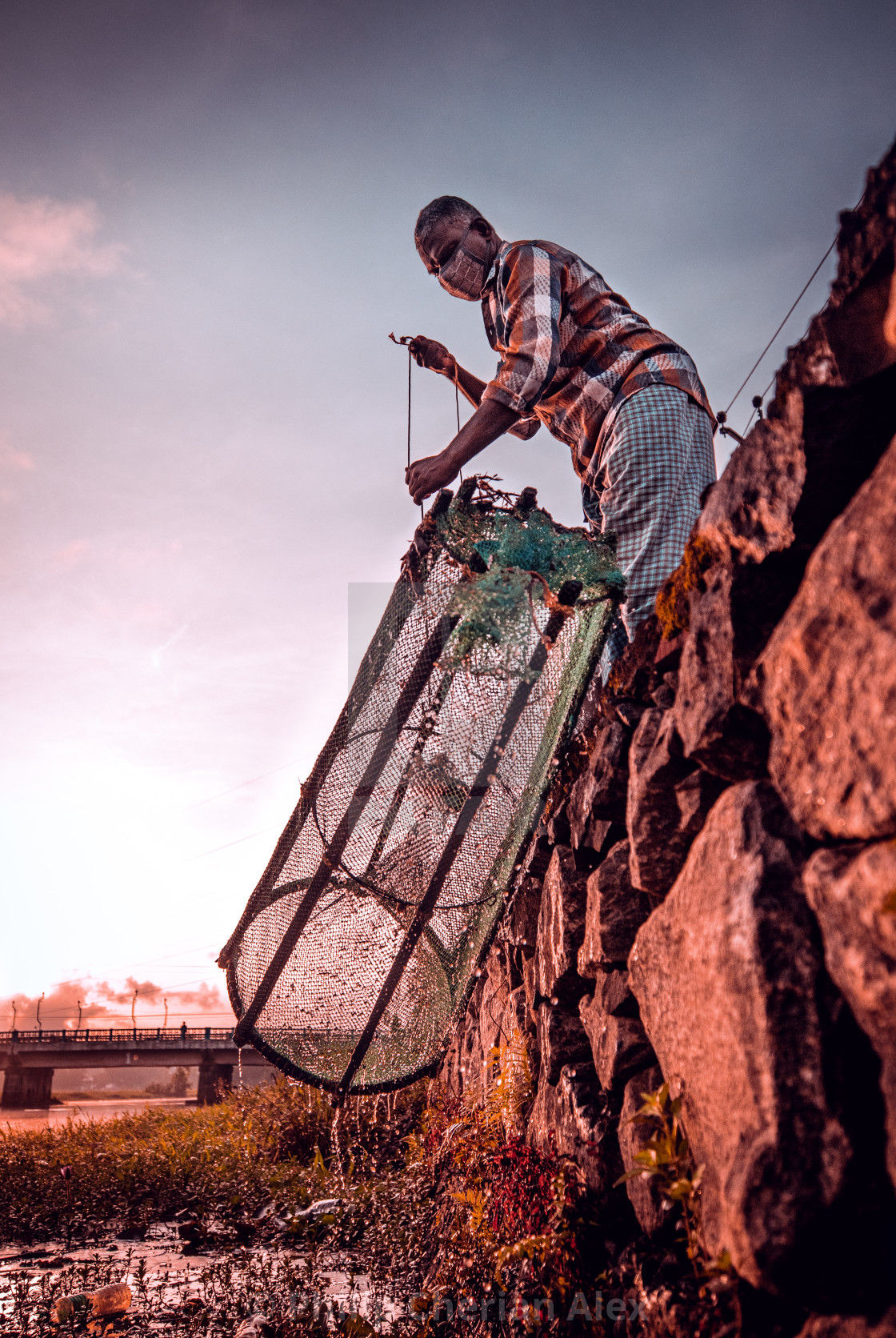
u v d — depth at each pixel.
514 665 2.57
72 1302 3.35
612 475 2.83
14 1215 5.77
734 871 1.36
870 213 1.14
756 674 1.35
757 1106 1.22
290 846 3.19
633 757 1.92
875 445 1.23
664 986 1.66
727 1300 1.36
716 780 1.61
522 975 3.33
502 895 3.24
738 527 1.47
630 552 2.74
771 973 1.22
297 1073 3.49
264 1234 4.94
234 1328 3.05
